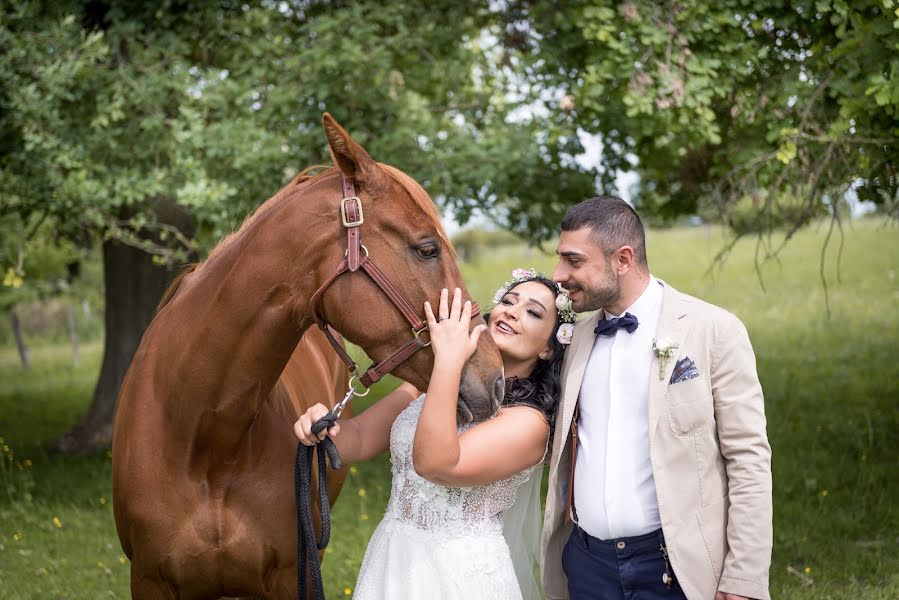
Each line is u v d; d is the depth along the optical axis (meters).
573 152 5.33
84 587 3.83
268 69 5.05
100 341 18.42
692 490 1.91
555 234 6.00
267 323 1.97
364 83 4.91
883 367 7.89
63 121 4.67
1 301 12.06
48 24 4.80
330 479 2.88
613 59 4.32
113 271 6.91
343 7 5.61
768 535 1.81
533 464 2.05
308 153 4.89
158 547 2.12
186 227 6.10
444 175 4.93
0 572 3.97
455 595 1.92
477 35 5.71
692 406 1.90
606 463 2.02
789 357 8.69
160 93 4.86
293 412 2.40
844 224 15.42
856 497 4.64
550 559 2.19
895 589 3.50
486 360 1.90
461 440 1.94
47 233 6.71
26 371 14.41
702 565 1.89
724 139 5.16
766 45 4.59
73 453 6.70
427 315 1.86
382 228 1.88
